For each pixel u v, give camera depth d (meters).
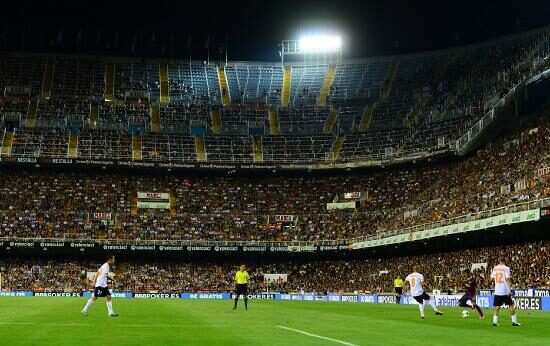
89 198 86.69
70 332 20.48
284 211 88.25
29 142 88.31
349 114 97.62
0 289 71.69
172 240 81.94
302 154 91.69
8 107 93.38
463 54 97.56
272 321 27.70
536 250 54.66
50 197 85.69
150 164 88.12
